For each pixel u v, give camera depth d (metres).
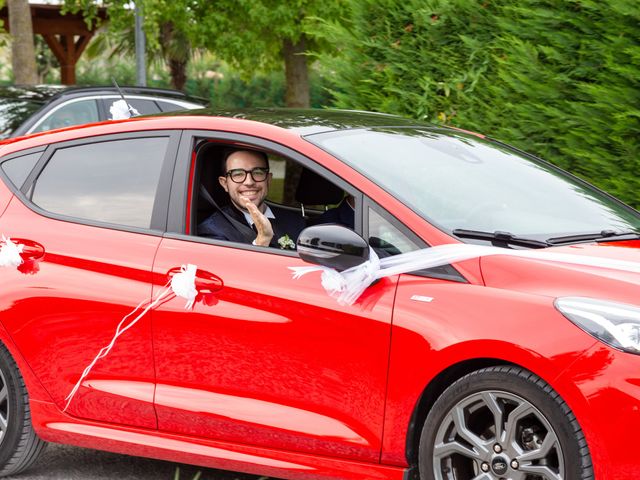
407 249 4.36
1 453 5.41
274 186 5.30
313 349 4.43
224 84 36.56
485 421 4.20
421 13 8.40
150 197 5.07
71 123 11.45
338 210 5.38
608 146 7.31
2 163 5.59
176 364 4.82
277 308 4.52
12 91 11.96
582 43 7.36
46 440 5.30
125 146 5.26
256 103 36.53
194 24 23.84
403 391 4.22
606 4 7.13
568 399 3.85
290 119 5.08
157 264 4.88
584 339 3.86
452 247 4.29
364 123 5.22
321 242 4.36
